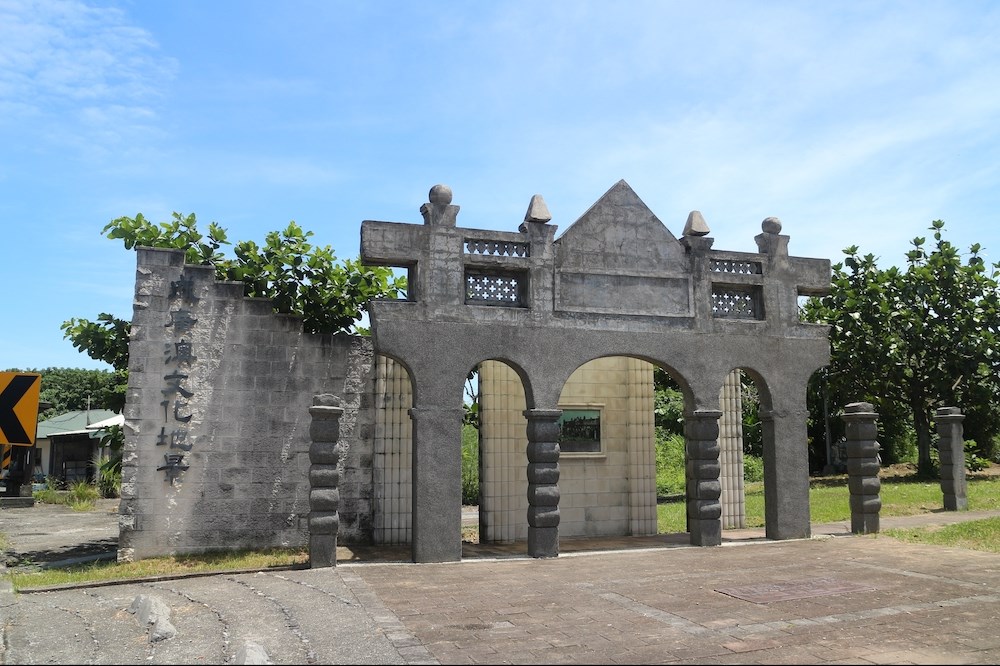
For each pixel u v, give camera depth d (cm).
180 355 1308
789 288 1448
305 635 715
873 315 2512
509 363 1264
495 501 1448
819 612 806
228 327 1342
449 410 1200
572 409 1543
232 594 906
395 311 1195
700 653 658
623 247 1342
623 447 1566
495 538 1438
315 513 1114
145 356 1291
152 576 1028
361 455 1409
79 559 1374
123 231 1468
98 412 3684
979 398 2508
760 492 2227
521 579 1011
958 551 1198
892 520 1647
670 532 1581
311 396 1378
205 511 1296
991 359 2456
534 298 1270
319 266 1534
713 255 1401
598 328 1301
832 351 2558
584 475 1530
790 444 1404
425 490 1171
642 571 1067
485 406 1467
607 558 1198
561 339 1275
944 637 706
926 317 2520
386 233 1206
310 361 1386
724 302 1425
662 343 1339
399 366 1442
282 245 1542
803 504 1398
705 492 1326
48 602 895
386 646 678
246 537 1312
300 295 1526
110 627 759
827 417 2947
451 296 1227
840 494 2064
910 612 803
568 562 1162
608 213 1341
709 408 1350
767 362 1410
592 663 630
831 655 651
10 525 1980
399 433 1426
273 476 1336
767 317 1421
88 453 3484
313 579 1009
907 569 1049
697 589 932
